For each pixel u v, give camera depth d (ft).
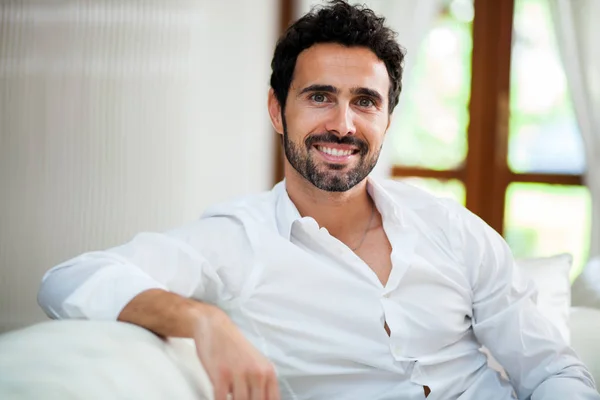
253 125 11.75
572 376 4.04
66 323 3.10
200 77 11.64
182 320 3.24
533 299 4.45
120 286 3.45
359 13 4.31
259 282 4.06
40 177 11.68
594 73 11.34
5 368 2.50
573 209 11.87
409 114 12.16
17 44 11.56
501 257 4.40
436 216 4.45
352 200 4.36
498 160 11.94
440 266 4.28
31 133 11.66
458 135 12.08
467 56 11.99
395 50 4.37
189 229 4.23
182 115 11.61
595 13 11.28
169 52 11.59
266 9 11.69
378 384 4.02
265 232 4.16
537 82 11.87
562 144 11.85
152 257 3.88
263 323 4.01
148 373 2.87
